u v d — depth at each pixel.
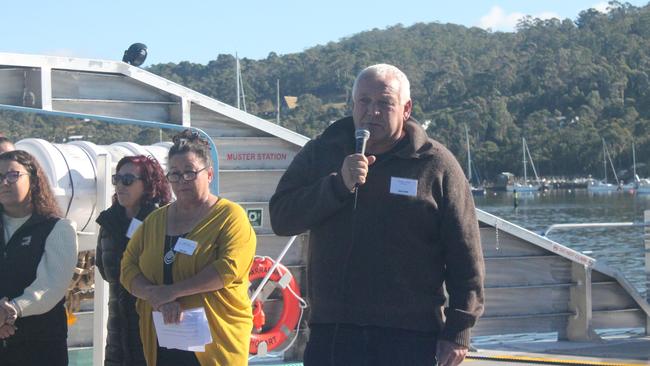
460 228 3.89
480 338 9.59
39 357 4.56
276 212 4.05
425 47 123.12
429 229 3.89
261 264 7.61
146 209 4.78
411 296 3.89
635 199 71.06
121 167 4.83
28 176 4.60
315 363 3.98
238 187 7.96
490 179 86.44
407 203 3.86
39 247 4.54
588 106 94.81
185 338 4.10
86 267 5.98
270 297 7.96
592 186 80.31
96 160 5.98
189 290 4.07
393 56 114.69
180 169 4.21
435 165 3.90
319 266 4.00
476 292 3.89
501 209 61.00
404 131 3.99
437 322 3.96
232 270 4.12
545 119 93.81
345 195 3.77
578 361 7.80
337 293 3.93
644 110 95.00
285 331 7.78
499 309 8.76
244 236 4.21
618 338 9.02
